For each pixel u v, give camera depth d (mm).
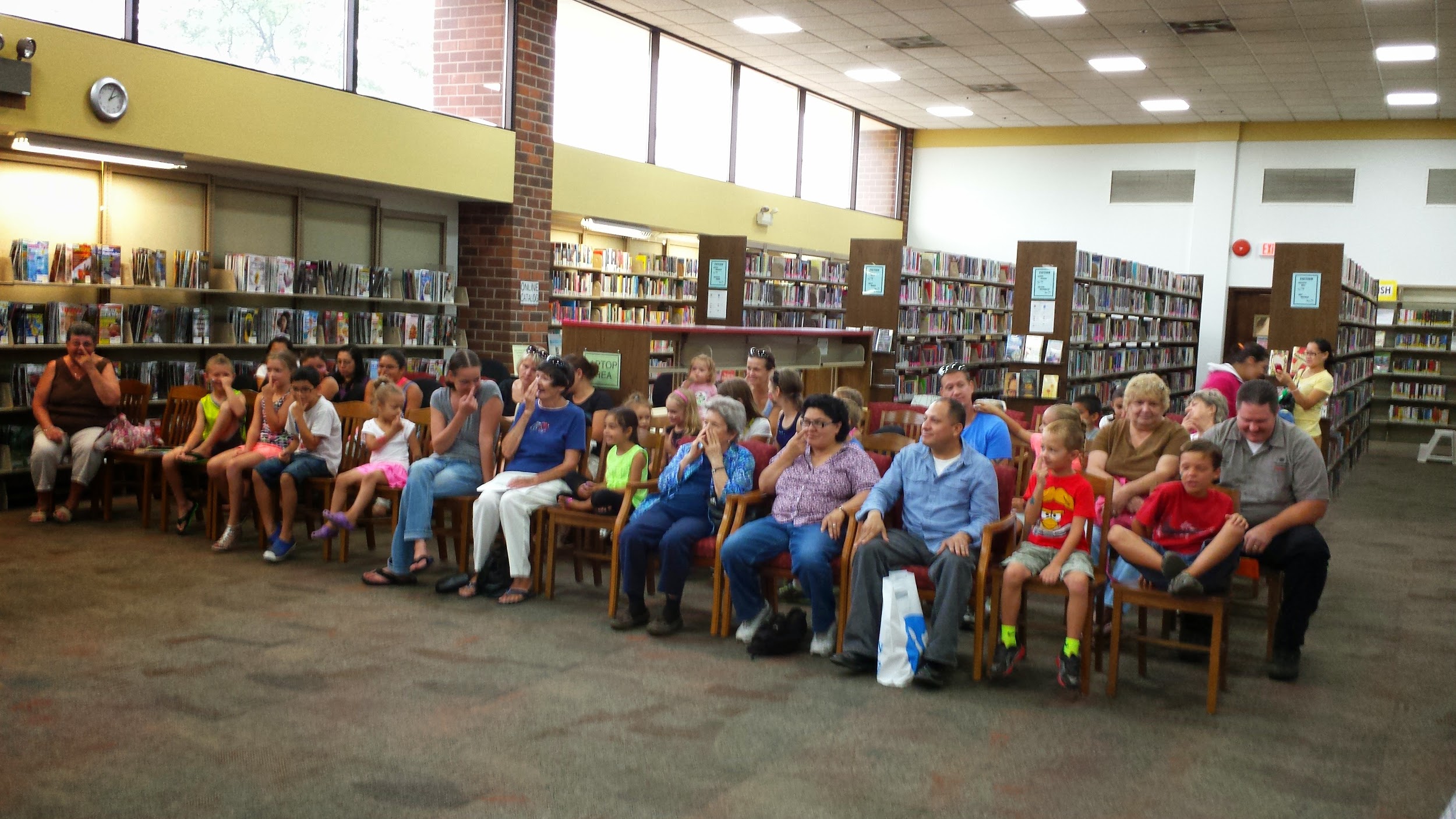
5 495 6695
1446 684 4320
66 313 6770
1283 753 3506
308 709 3561
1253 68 12508
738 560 4359
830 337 10086
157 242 7520
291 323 8141
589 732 3463
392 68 8719
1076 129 17109
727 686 3955
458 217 10109
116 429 6383
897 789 3113
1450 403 15609
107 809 2809
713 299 11180
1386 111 14688
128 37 6801
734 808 2947
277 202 8383
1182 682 4230
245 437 6363
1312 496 4348
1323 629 5148
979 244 17859
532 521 5219
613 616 4754
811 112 15477
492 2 9570
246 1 7559
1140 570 4137
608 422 5141
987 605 4836
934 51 12492
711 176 13320
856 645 4133
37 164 6766
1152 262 16750
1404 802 3152
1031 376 10359
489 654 4223
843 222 16188
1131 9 10336
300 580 5230
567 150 10656
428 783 3037
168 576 5211
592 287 11719
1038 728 3658
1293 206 15922
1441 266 15141
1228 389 6848
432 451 5961
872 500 4309
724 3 10828
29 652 4020
